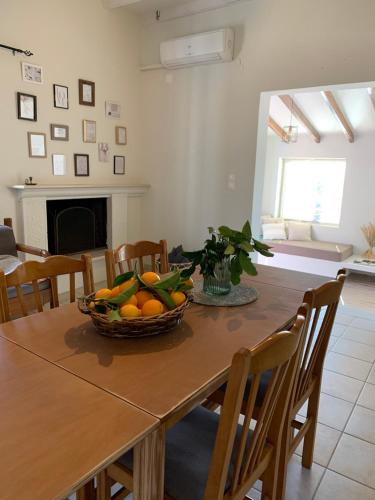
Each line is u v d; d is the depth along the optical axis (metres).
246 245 1.57
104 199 4.44
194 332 1.34
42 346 1.21
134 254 2.17
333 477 1.73
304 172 7.50
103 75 4.11
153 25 4.29
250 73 3.68
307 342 1.48
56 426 0.83
